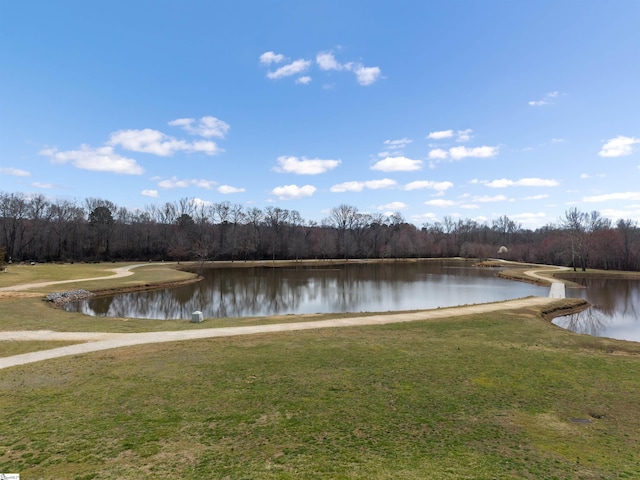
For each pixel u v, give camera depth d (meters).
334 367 11.42
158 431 7.52
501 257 99.06
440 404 8.97
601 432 7.81
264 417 8.19
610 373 11.27
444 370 11.27
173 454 6.68
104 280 39.00
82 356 12.55
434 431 7.69
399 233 110.38
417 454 6.80
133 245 79.81
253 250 85.56
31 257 69.88
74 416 8.16
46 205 75.81
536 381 10.54
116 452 6.73
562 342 14.95
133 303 30.38
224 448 6.91
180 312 27.23
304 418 8.16
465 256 104.19
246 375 10.71
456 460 6.62
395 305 29.91
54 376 10.56
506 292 36.94
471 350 13.45
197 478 5.96
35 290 29.77
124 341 14.61
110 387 9.78
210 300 32.69
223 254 82.62
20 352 13.09
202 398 9.14
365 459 6.59
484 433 7.66
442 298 33.22
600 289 38.84
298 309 28.33
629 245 65.44
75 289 31.95
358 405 8.84
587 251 62.00
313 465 6.38
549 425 8.07
